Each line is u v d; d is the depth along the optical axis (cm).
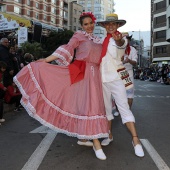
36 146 419
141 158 366
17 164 342
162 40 5597
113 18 380
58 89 383
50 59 382
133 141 384
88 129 357
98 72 385
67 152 390
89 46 373
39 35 2352
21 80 385
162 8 5559
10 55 810
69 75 381
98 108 364
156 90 1628
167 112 762
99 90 376
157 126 572
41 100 378
